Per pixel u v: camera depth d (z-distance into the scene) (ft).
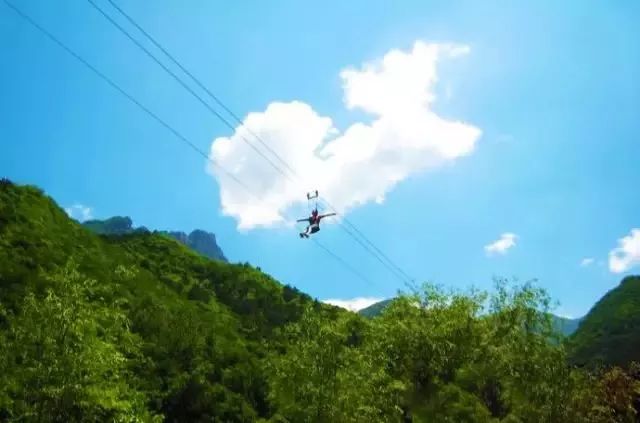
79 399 91.15
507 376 130.82
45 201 371.56
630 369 180.24
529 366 130.21
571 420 127.75
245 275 557.33
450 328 132.16
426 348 129.59
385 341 133.90
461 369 128.98
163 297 356.38
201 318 355.36
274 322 439.63
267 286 549.13
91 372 94.79
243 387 265.95
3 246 233.35
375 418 122.21
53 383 90.27
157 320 271.28
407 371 129.59
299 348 130.41
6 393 88.74
